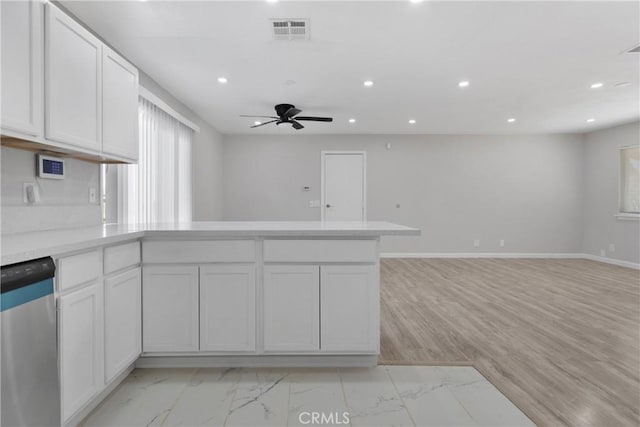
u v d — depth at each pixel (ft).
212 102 14.71
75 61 6.03
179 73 11.44
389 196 21.88
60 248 4.56
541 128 20.11
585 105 15.38
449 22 8.28
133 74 7.99
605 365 7.31
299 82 12.36
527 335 9.02
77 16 7.93
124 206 10.07
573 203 21.75
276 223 8.59
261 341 7.06
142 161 11.29
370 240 6.99
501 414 5.61
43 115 5.40
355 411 5.70
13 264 3.94
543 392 6.26
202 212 17.67
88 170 7.91
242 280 6.97
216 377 6.81
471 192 21.89
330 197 21.85
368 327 7.03
